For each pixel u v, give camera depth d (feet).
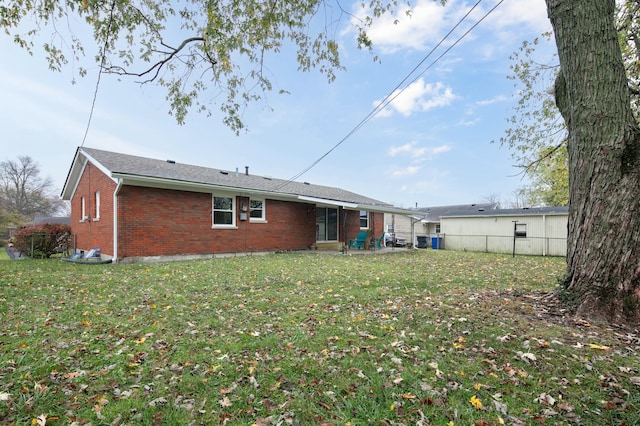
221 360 10.05
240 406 7.74
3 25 17.11
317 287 20.67
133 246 32.17
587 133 13.28
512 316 13.65
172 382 8.73
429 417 7.16
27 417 7.14
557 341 10.81
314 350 10.80
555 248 56.03
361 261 36.09
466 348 10.71
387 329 12.73
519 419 7.06
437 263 35.94
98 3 16.38
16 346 10.86
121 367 9.54
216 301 16.98
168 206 34.78
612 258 12.66
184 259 35.65
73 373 9.09
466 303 16.10
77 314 14.52
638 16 23.08
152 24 18.53
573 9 13.37
